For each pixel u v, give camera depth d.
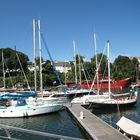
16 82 82.31
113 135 19.03
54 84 87.38
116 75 101.25
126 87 79.94
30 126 26.70
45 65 99.81
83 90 59.19
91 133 19.83
